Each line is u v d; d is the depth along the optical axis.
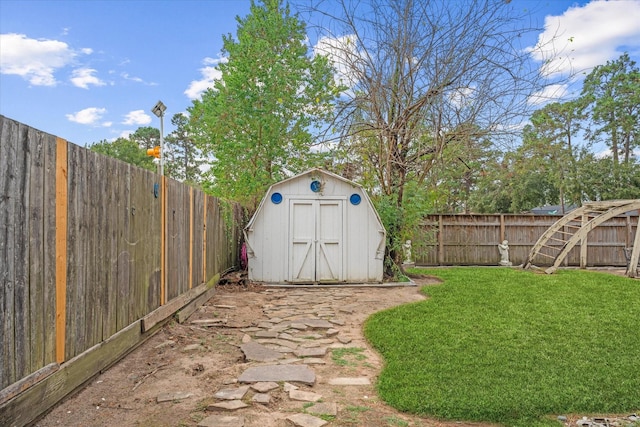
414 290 8.84
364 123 9.49
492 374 3.86
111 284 3.90
